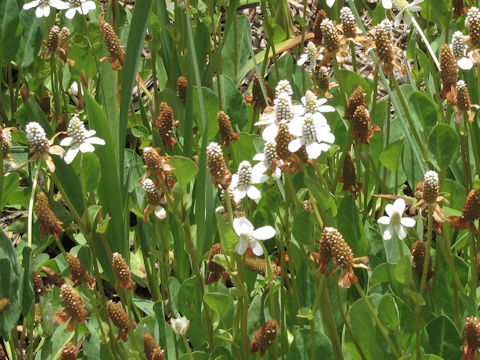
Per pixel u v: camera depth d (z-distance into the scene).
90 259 1.20
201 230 1.14
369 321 1.01
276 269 1.11
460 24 1.43
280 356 1.09
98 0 1.67
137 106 1.60
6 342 1.19
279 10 1.54
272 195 1.12
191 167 1.03
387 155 1.19
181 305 1.10
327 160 1.29
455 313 1.06
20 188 1.37
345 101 1.18
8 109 1.51
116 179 1.16
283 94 1.01
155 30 1.34
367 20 1.71
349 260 0.92
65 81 1.53
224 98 1.39
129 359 1.04
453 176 1.30
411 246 1.14
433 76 1.32
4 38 1.43
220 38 1.54
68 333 1.13
